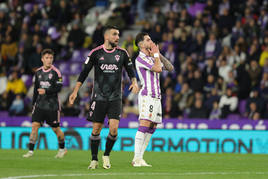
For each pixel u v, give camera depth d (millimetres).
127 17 72875
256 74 54812
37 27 70312
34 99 37062
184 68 59500
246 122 47312
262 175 25234
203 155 41188
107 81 27547
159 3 75375
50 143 50562
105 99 27500
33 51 68438
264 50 57156
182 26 62312
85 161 33219
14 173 24781
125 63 28047
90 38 71250
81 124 51031
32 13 73312
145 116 29578
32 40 69062
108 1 79250
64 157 37000
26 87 65875
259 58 56656
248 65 56188
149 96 29625
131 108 56344
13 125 53312
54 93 36781
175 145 48031
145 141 30531
